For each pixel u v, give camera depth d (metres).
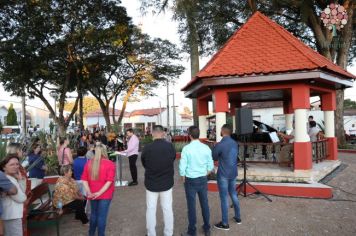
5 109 70.75
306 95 9.55
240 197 8.60
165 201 5.64
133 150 10.91
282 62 9.48
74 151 16.61
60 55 22.25
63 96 24.25
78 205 6.83
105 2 22.33
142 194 9.45
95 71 25.72
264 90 10.05
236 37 10.86
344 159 15.61
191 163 5.75
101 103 31.66
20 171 5.20
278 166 10.80
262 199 8.39
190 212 5.80
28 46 20.59
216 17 20.58
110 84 32.00
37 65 21.62
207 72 9.88
